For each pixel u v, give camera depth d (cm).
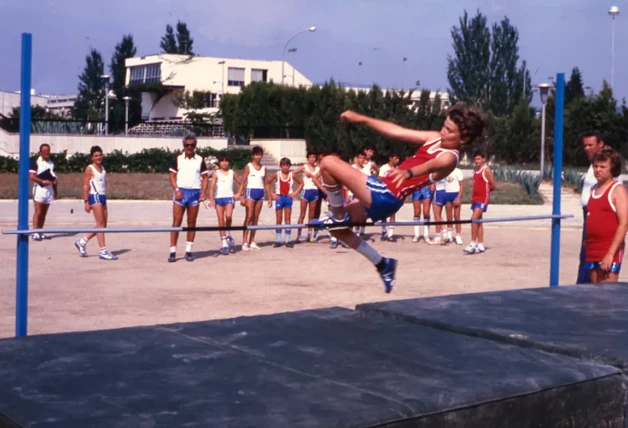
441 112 3844
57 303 898
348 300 945
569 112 4234
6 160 3231
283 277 1119
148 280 1073
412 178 531
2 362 382
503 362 393
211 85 7031
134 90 6894
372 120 562
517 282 1097
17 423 295
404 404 320
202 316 838
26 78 563
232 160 3906
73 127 4034
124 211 1995
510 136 4450
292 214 1983
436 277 1136
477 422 331
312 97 4356
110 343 425
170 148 4050
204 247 1465
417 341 440
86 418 299
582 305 550
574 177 2969
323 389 341
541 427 355
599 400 377
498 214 2073
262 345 426
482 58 6962
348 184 543
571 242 1619
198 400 323
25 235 570
